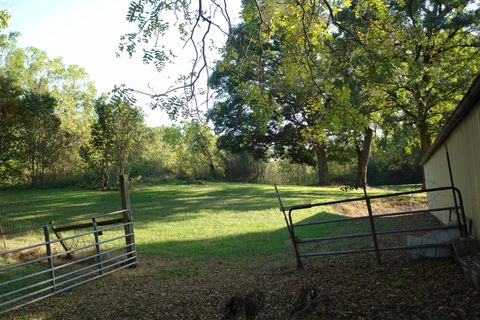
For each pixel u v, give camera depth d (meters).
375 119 27.70
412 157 50.25
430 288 6.09
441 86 24.97
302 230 16.22
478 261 6.43
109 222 11.59
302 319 5.62
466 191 8.46
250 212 22.31
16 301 8.68
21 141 38.66
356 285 6.89
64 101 56.44
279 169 58.00
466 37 26.36
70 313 7.67
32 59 55.75
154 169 44.78
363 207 24.95
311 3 8.37
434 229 8.00
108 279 10.48
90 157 38.78
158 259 12.77
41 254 12.76
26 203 28.94
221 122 42.03
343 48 9.53
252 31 8.95
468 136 7.75
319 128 10.95
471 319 4.85
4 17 14.75
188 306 7.16
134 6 7.73
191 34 7.62
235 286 8.30
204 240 15.45
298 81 9.29
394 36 12.87
